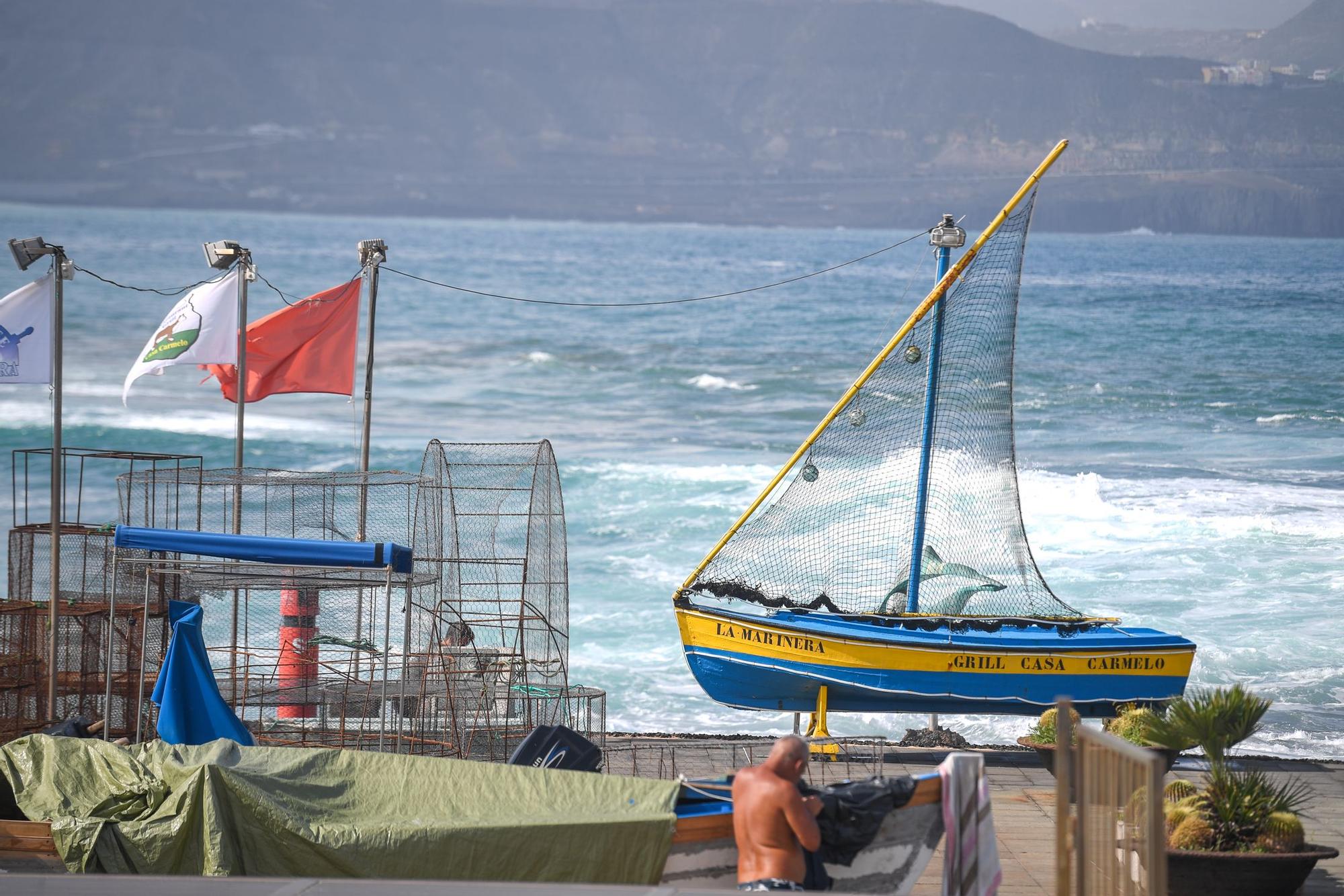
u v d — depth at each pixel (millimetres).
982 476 47188
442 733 41469
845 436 48062
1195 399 142250
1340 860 33281
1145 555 79750
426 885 25812
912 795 26844
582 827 27438
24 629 41031
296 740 40562
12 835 29984
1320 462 110438
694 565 80938
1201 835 29328
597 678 60250
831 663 44188
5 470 113375
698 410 152000
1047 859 32906
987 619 45531
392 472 43781
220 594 42844
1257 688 56656
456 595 46938
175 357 49625
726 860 27859
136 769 31078
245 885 26031
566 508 97625
